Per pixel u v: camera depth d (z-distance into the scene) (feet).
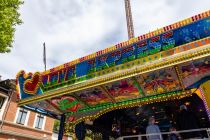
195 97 26.11
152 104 29.68
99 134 36.45
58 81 23.22
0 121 59.21
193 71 17.94
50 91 23.45
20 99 25.80
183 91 20.97
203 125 25.25
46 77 24.49
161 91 21.84
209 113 16.47
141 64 17.66
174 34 16.61
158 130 20.48
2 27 31.81
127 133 30.66
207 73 17.92
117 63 19.20
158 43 17.25
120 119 31.96
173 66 17.56
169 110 28.35
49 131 75.36
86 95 24.39
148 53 17.56
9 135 60.44
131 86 21.39
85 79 20.95
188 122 19.47
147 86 21.18
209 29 15.08
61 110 29.09
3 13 32.07
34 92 24.84
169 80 19.81
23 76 26.58
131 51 18.67
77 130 30.37
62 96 24.73
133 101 24.17
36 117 71.82
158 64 16.63
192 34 15.71
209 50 14.58
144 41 18.17
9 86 64.59
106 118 33.17
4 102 62.39
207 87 17.58
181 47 15.97
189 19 16.15
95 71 20.47
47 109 29.04
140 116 30.89
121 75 18.45
